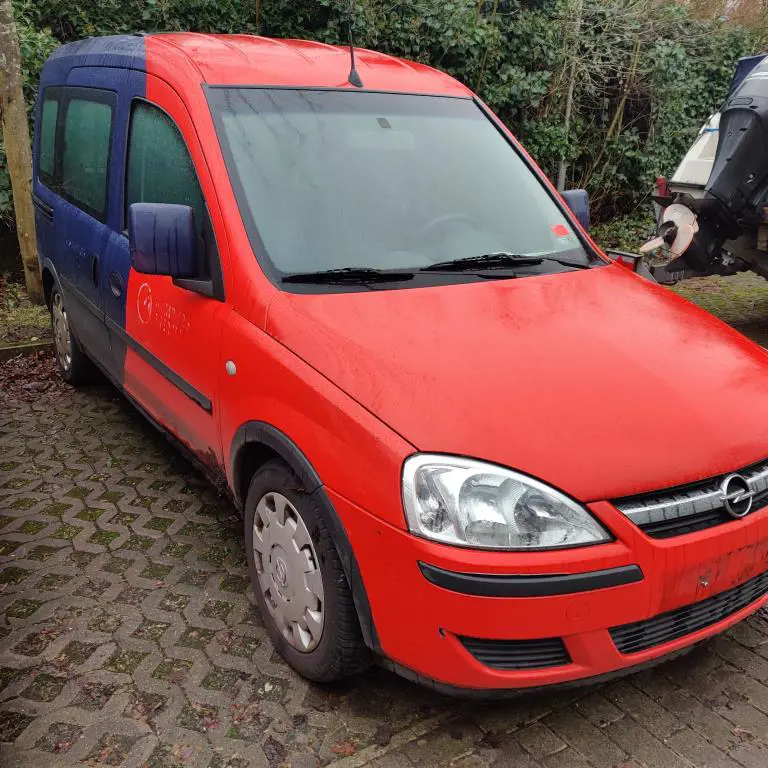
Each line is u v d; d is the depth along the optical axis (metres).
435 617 1.99
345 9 7.44
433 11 8.02
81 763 2.24
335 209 2.86
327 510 2.20
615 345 2.48
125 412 4.74
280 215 2.78
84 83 4.17
